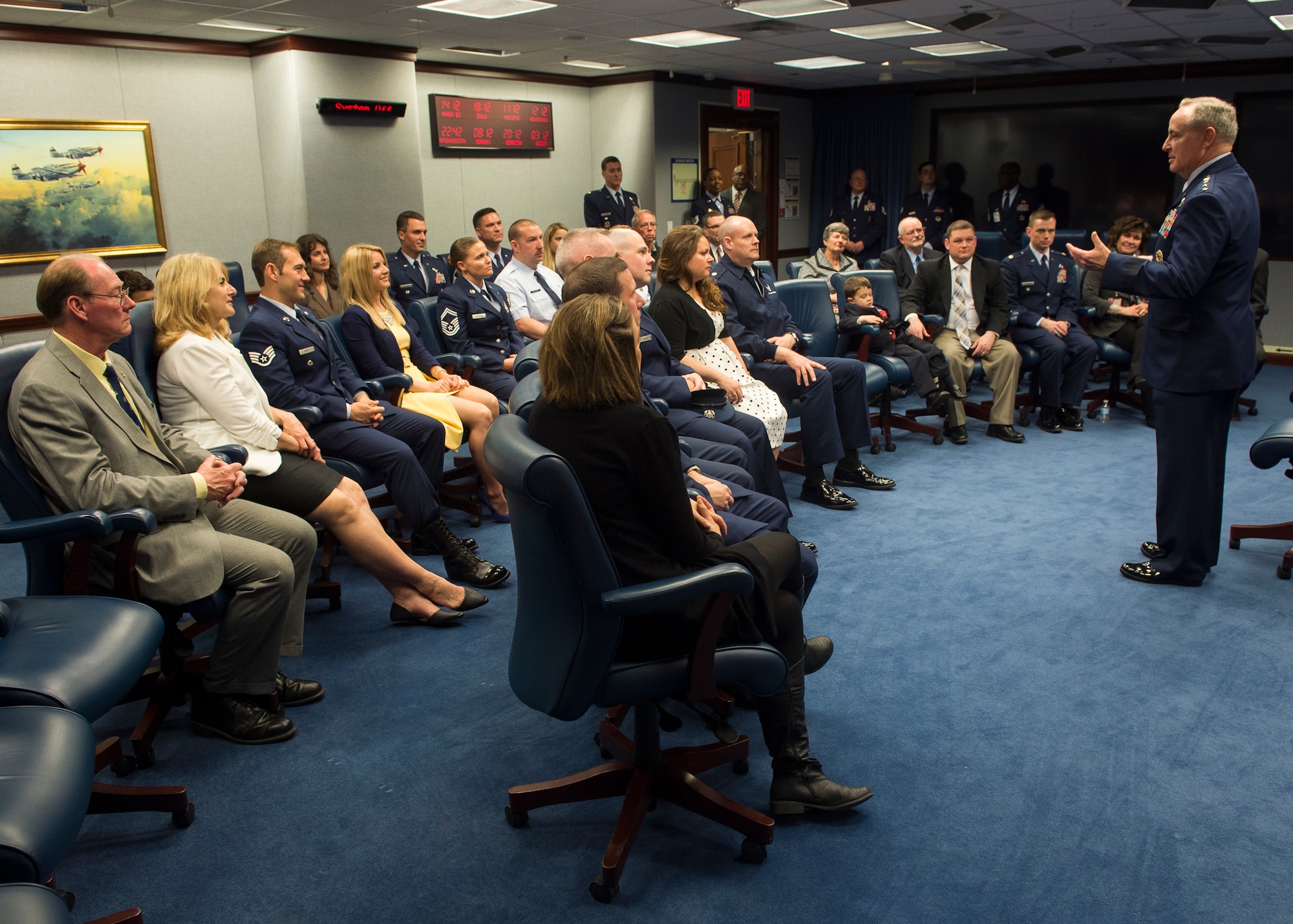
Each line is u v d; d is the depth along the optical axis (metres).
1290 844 1.67
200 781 1.90
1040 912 1.50
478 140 7.90
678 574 1.54
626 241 2.92
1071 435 4.80
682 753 1.80
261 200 6.50
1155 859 1.63
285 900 1.56
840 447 3.64
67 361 1.94
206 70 6.06
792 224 10.67
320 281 4.68
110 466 1.94
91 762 1.32
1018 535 3.30
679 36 6.66
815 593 2.82
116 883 1.60
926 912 1.50
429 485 2.92
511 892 1.57
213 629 2.63
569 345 1.51
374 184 6.67
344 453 2.92
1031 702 2.17
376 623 2.66
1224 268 2.57
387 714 2.16
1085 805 1.78
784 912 1.51
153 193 5.86
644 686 1.51
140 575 1.90
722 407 3.12
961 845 1.67
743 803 1.79
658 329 3.09
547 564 1.44
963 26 6.30
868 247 9.40
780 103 10.13
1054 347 4.73
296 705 2.20
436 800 1.83
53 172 5.40
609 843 1.68
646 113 8.59
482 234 5.23
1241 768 1.90
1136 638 2.50
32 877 1.11
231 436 2.43
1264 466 2.83
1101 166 9.05
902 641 2.49
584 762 1.96
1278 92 7.90
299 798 1.84
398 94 6.71
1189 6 5.64
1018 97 9.39
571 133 8.83
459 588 2.66
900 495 3.80
